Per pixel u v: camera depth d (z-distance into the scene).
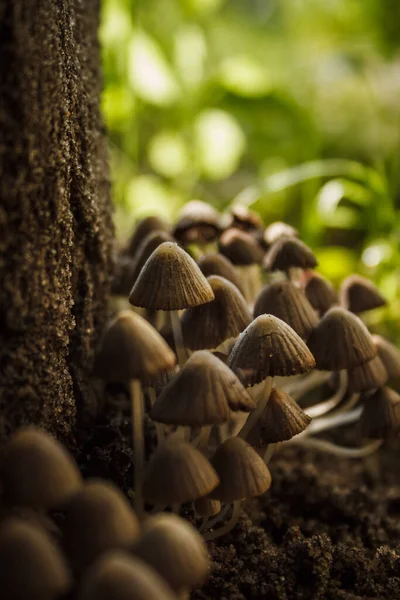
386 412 0.33
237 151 0.65
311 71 0.81
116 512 0.24
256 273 0.37
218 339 0.30
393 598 0.30
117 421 0.32
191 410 0.26
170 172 0.66
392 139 0.69
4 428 0.27
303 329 0.31
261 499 0.35
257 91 0.61
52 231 0.28
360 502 0.36
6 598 0.22
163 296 0.28
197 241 0.38
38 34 0.26
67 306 0.29
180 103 0.65
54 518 0.27
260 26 0.89
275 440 0.29
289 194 0.66
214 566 0.29
